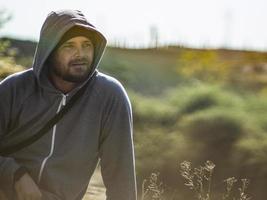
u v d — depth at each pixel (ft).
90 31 18.38
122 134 18.93
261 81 193.06
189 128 106.11
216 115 106.42
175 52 267.39
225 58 251.39
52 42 17.90
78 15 18.22
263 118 109.29
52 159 18.39
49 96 18.38
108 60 198.59
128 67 197.57
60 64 18.35
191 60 207.00
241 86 180.75
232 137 104.27
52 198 18.39
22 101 18.49
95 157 19.01
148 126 109.60
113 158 18.99
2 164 18.19
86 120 18.56
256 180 93.04
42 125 18.44
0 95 18.54
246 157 98.02
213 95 122.72
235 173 95.20
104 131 18.88
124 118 18.95
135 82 186.39
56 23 17.94
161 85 189.26
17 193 18.12
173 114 113.50
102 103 18.72
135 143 98.22
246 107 119.85
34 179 18.45
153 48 270.26
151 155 93.30
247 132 104.73
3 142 18.78
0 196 18.28
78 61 18.29
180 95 124.77
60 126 18.45
